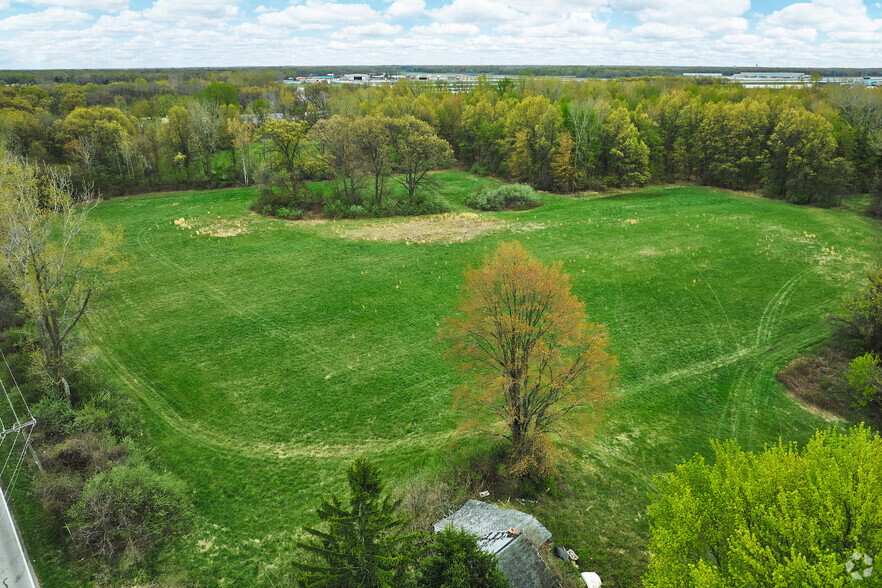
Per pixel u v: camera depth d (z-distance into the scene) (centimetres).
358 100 13850
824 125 7919
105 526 2441
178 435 3262
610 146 9706
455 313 4722
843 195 8312
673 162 10150
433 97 14575
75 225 3900
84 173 8638
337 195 8081
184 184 9338
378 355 4103
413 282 5372
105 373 3862
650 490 2848
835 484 1578
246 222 7300
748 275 5481
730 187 9450
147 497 2592
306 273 5597
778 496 1595
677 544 1747
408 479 2877
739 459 1998
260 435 3266
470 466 2945
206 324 4556
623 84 15650
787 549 1560
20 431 3153
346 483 2889
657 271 5597
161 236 6656
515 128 10138
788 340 4322
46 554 2392
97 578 2288
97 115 9488
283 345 4247
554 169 9512
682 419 3441
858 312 3950
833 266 5638
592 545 2486
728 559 1664
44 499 2630
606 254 6091
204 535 2552
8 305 4406
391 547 1833
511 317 2698
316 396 3628
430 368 3931
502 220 7631
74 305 3772
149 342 4284
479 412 2981
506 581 1752
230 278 5472
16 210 3203
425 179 8869
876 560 1404
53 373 3594
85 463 2938
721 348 4234
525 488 2797
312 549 1792
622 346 4250
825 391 3666
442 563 1761
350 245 6419
